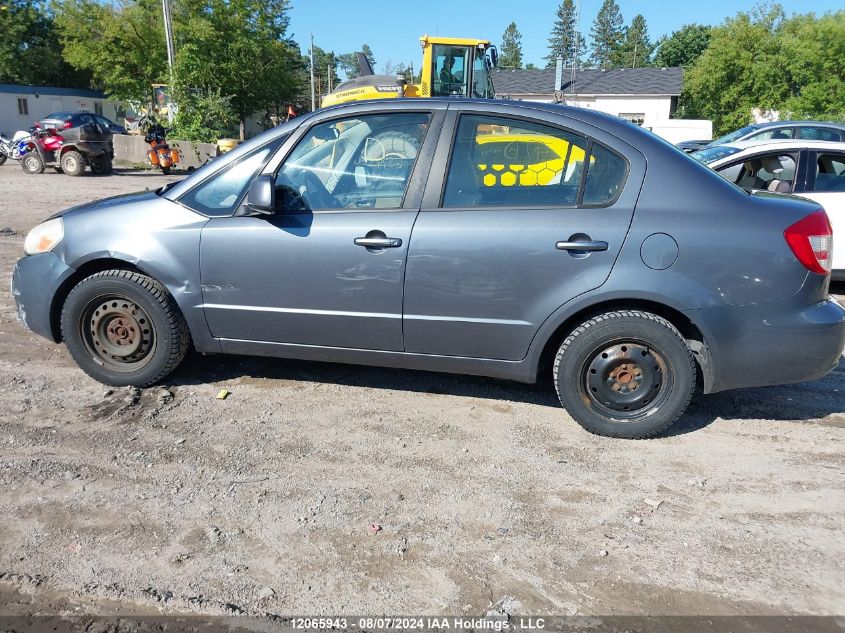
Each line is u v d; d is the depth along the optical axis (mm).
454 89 12750
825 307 3492
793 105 31766
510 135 3678
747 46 35125
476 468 3426
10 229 9781
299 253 3789
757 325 3438
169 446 3562
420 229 3643
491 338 3695
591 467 3451
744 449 3660
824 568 2684
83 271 4211
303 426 3834
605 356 3650
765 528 2947
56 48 48625
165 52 38812
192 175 4078
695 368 3627
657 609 2455
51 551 2707
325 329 3887
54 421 3803
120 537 2805
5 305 6016
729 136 13328
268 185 3684
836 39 30109
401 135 3807
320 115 3936
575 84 41812
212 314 4000
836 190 6797
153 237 3965
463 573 2641
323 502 3096
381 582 2580
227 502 3076
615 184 3551
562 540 2855
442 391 4355
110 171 20141
